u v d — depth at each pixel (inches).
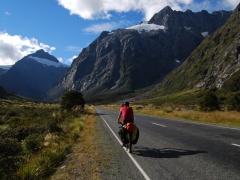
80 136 633.0
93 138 591.8
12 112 1480.1
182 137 561.9
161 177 290.7
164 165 340.2
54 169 347.9
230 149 412.2
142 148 460.4
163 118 1176.2
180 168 322.0
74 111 1626.5
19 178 308.8
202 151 408.5
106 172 319.6
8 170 346.3
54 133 652.1
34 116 1457.9
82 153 434.9
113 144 509.7
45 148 491.2
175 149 436.5
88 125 900.0
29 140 523.2
